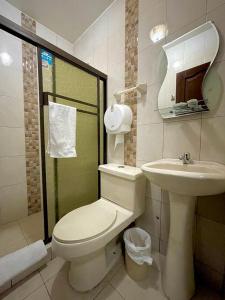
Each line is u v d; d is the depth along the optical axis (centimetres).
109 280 105
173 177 72
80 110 140
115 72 152
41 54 109
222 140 92
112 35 154
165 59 115
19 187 174
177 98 108
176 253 91
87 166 153
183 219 88
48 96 115
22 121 172
